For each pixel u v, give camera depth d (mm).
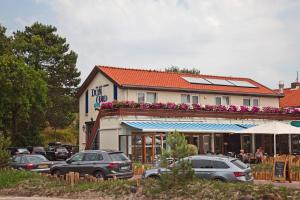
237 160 19312
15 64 44719
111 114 36719
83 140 44250
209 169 18703
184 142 17062
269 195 14977
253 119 41750
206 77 47438
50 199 17828
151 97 40500
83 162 23578
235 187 16016
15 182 20812
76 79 63812
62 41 63438
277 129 29359
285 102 56469
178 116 38000
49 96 60469
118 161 23312
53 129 68750
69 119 63000
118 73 41719
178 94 41844
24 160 26234
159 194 16844
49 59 60781
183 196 16312
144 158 34438
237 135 41062
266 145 42562
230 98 44656
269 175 24516
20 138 50719
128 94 39156
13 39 58750
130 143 35250
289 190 15414
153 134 34688
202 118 39156
